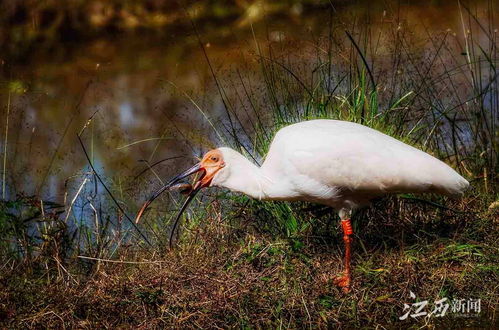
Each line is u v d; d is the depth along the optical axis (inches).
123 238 475.8
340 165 398.0
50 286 412.5
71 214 509.0
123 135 621.3
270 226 446.9
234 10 834.2
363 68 475.8
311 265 414.3
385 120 470.0
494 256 410.9
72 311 396.5
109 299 401.7
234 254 422.9
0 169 569.6
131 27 838.5
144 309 394.0
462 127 552.1
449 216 444.5
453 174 399.2
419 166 394.0
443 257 414.3
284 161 408.5
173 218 487.8
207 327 386.0
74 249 459.8
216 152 423.5
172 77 720.3
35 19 832.9
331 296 399.9
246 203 452.1
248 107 597.3
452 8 797.9
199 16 844.0
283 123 468.8
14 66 788.6
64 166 584.4
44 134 638.5
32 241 455.5
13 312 400.2
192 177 530.6
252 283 401.4
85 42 823.1
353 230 441.7
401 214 446.6
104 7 847.1
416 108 540.1
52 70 773.9
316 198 413.4
